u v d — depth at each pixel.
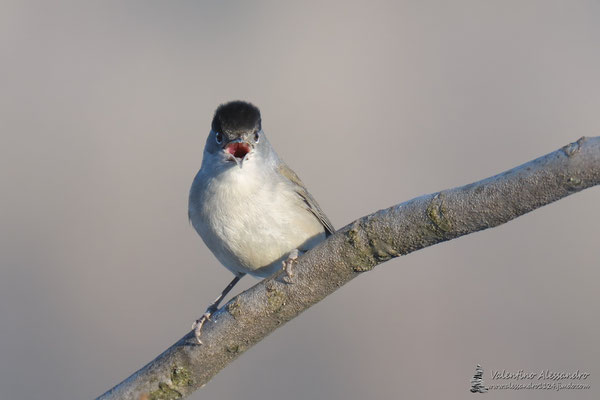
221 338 6.74
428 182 14.32
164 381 6.89
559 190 5.25
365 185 14.41
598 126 14.77
